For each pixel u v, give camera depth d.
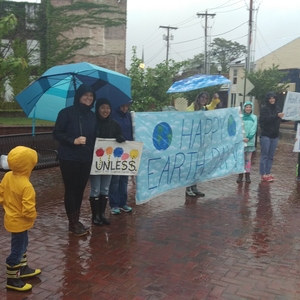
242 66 38.97
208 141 6.93
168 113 6.16
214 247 4.66
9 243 4.66
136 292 3.53
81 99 4.72
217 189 7.67
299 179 8.50
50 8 16.11
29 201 3.37
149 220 5.66
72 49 16.44
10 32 15.78
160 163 6.14
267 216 5.91
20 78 15.91
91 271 3.95
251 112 8.03
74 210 4.95
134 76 11.55
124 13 16.75
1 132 12.27
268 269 4.06
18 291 3.51
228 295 3.50
